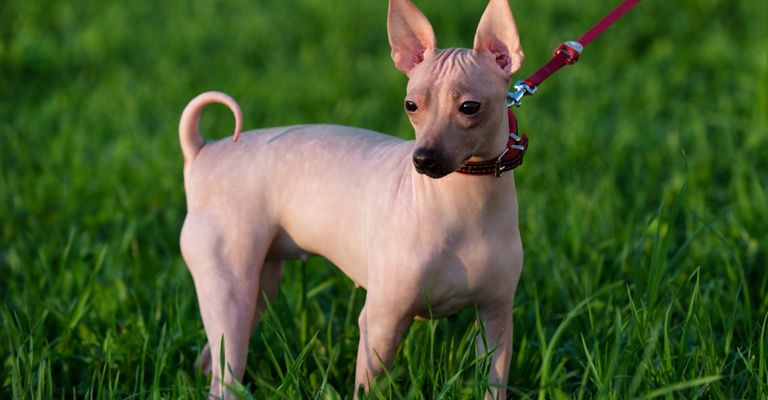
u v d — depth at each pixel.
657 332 4.37
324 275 5.93
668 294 5.32
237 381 4.20
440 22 12.40
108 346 4.93
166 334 5.20
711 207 6.82
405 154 4.18
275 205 4.50
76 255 6.27
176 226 7.00
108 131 9.23
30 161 8.33
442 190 3.92
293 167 4.46
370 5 12.99
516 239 4.09
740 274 5.20
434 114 3.68
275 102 9.67
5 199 7.31
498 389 4.19
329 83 10.17
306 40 12.02
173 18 13.16
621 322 4.65
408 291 4.01
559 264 5.73
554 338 4.21
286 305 5.21
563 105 9.21
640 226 6.24
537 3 12.62
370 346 4.16
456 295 4.07
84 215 7.25
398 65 4.03
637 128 8.56
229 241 4.48
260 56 11.57
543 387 4.05
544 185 7.28
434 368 4.73
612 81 10.20
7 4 13.63
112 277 5.99
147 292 5.82
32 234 6.77
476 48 3.77
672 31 11.61
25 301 5.38
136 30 12.69
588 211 6.50
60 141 8.65
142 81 10.66
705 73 10.32
